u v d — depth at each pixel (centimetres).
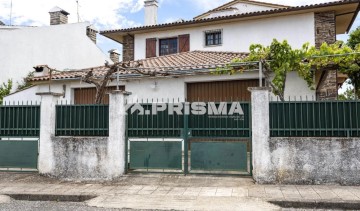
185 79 1305
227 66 1116
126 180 826
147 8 2252
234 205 626
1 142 935
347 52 1007
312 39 1553
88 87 1438
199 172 833
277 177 765
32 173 912
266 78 1052
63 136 890
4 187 786
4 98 1584
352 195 659
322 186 736
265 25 1647
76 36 2427
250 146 806
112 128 850
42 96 908
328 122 765
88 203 667
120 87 1412
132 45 1941
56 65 2288
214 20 1698
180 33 1827
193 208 616
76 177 859
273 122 787
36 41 2231
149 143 858
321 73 1162
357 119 752
